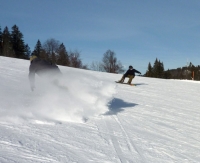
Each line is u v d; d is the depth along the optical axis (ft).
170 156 11.82
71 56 192.75
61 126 14.78
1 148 10.21
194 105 30.60
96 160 10.29
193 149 13.20
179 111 25.40
